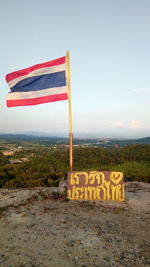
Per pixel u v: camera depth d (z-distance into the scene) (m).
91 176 7.29
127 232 4.20
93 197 7.10
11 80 8.35
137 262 3.00
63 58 7.94
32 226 4.58
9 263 3.01
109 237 3.93
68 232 4.20
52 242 3.74
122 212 5.65
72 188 7.28
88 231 4.25
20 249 3.47
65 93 7.75
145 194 8.13
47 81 8.01
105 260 3.08
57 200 7.03
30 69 8.22
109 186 7.12
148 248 3.46
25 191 8.66
